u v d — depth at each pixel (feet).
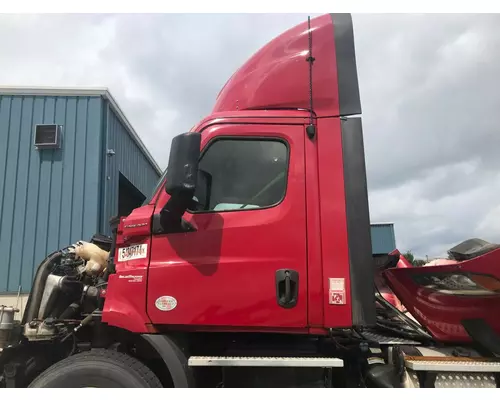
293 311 8.73
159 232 9.34
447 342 10.40
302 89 9.83
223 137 9.64
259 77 10.19
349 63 9.86
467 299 10.21
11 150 26.21
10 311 11.01
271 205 9.24
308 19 10.31
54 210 25.75
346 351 9.92
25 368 10.73
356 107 9.57
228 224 9.16
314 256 8.87
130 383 8.63
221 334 9.89
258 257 8.95
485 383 9.05
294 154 9.39
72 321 11.00
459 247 11.41
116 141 30.04
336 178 9.20
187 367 8.89
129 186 34.47
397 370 9.36
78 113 26.91
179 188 8.33
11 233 25.34
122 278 9.36
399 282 10.79
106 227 27.09
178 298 9.02
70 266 12.30
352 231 8.94
